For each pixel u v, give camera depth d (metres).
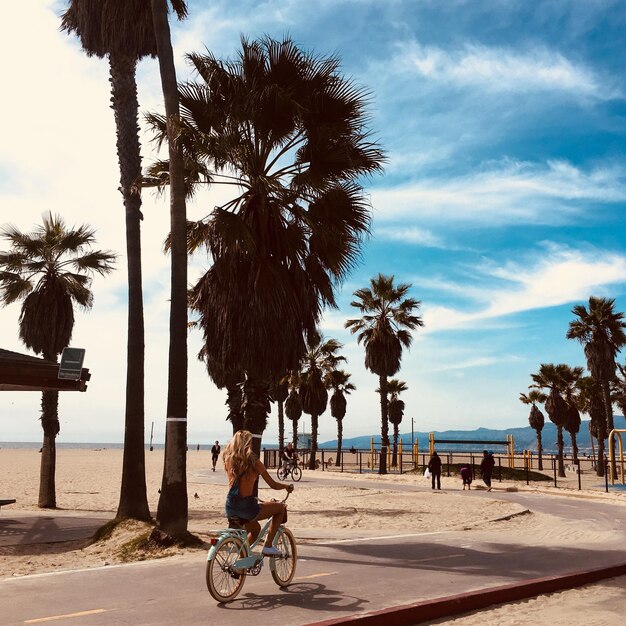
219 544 6.93
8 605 6.76
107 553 10.86
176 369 11.23
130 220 14.79
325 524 16.03
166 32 12.49
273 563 7.53
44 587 7.62
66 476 36.31
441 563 9.60
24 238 22.17
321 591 7.52
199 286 13.59
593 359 46.94
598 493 26.84
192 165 12.04
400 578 8.38
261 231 12.98
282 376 13.44
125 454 13.38
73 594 7.27
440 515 18.48
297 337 13.30
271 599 7.11
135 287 14.49
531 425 69.56
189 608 6.69
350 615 6.40
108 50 15.23
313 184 12.88
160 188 12.91
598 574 9.13
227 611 6.58
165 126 12.55
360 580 8.19
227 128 12.93
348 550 10.66
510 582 8.24
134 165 15.02
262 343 12.52
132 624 6.09
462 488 30.47
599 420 49.94
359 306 43.94
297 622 6.18
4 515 16.98
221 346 13.12
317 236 13.27
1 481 31.62
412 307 43.22
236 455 7.31
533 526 15.85
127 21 14.41
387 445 41.94
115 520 12.64
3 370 11.64
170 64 12.36
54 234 22.50
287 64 13.20
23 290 22.31
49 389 13.50
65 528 14.13
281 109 12.72
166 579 8.09
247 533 7.24
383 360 42.56
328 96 13.23
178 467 10.95
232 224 12.18
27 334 22.02
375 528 15.37
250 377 13.07
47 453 20.03
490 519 16.66
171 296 11.55
